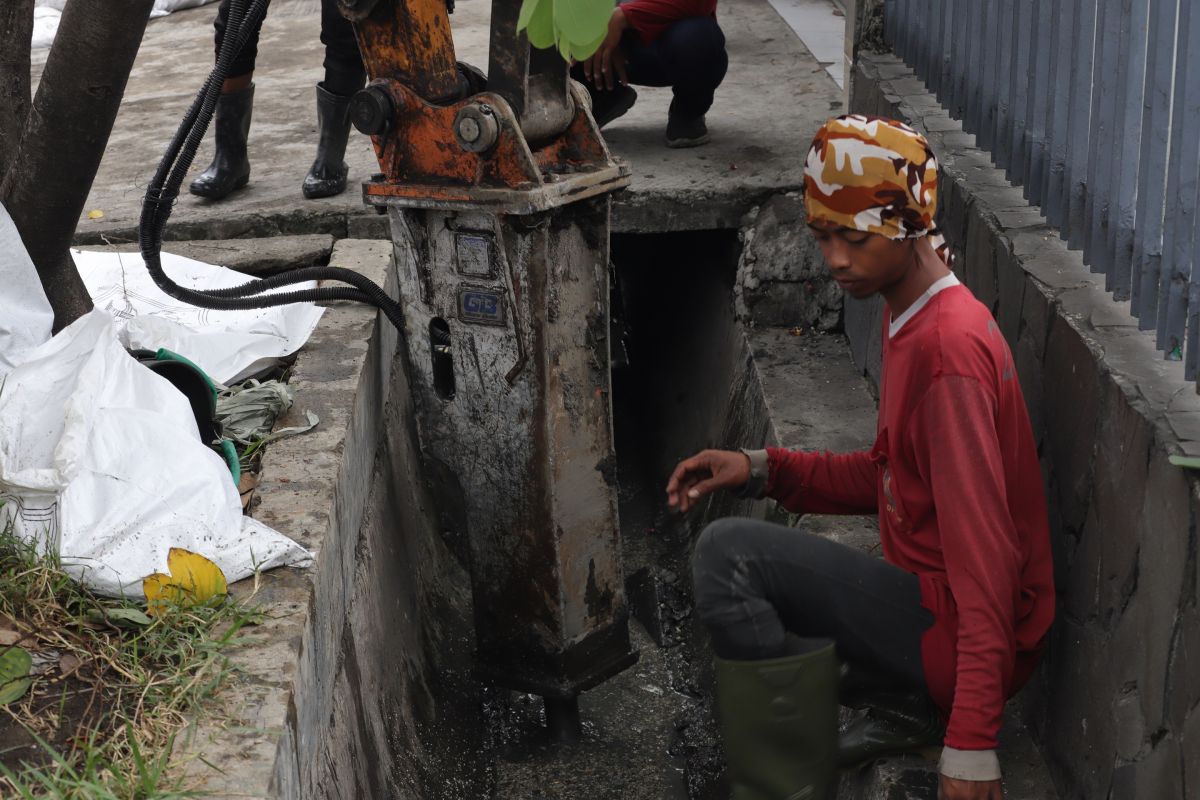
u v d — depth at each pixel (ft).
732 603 7.25
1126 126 7.67
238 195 15.37
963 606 6.76
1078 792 7.58
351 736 8.68
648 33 15.61
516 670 10.71
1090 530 7.45
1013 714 8.78
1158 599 6.47
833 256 7.17
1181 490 6.21
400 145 9.37
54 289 9.94
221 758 6.15
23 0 9.89
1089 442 7.47
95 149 9.04
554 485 9.86
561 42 6.20
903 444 7.27
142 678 6.71
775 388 13.32
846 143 6.91
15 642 6.98
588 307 9.70
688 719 12.32
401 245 9.74
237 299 11.03
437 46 9.03
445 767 10.77
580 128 9.56
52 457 8.02
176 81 22.16
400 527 12.30
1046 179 9.28
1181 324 7.13
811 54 21.34
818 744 7.27
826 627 7.39
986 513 6.73
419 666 11.43
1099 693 7.27
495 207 8.99
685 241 17.81
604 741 12.00
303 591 7.63
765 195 14.92
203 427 9.56
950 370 6.84
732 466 8.60
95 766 6.05
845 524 10.82
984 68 10.66
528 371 9.56
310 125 18.49
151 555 7.40
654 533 16.01
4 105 10.01
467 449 10.11
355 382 10.73
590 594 10.48
